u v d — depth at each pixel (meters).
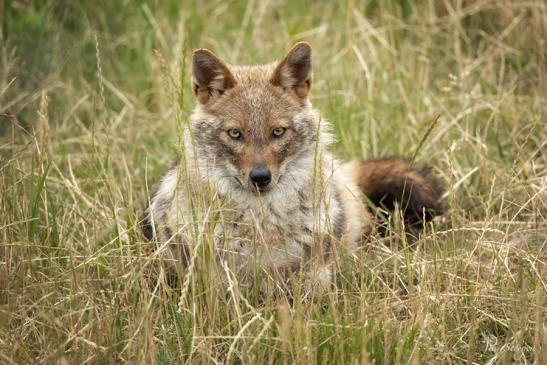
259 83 10.71
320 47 16.91
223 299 9.45
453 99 14.91
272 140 10.43
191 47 17.17
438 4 17.06
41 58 15.76
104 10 17.58
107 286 9.95
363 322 8.80
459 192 13.03
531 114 14.31
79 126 14.84
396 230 11.66
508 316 9.70
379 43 16.83
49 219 11.12
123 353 8.98
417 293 9.77
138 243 9.98
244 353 8.52
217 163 10.54
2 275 9.71
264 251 10.06
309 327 8.66
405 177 12.44
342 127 14.09
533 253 10.98
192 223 9.56
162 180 11.42
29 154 12.80
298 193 10.50
